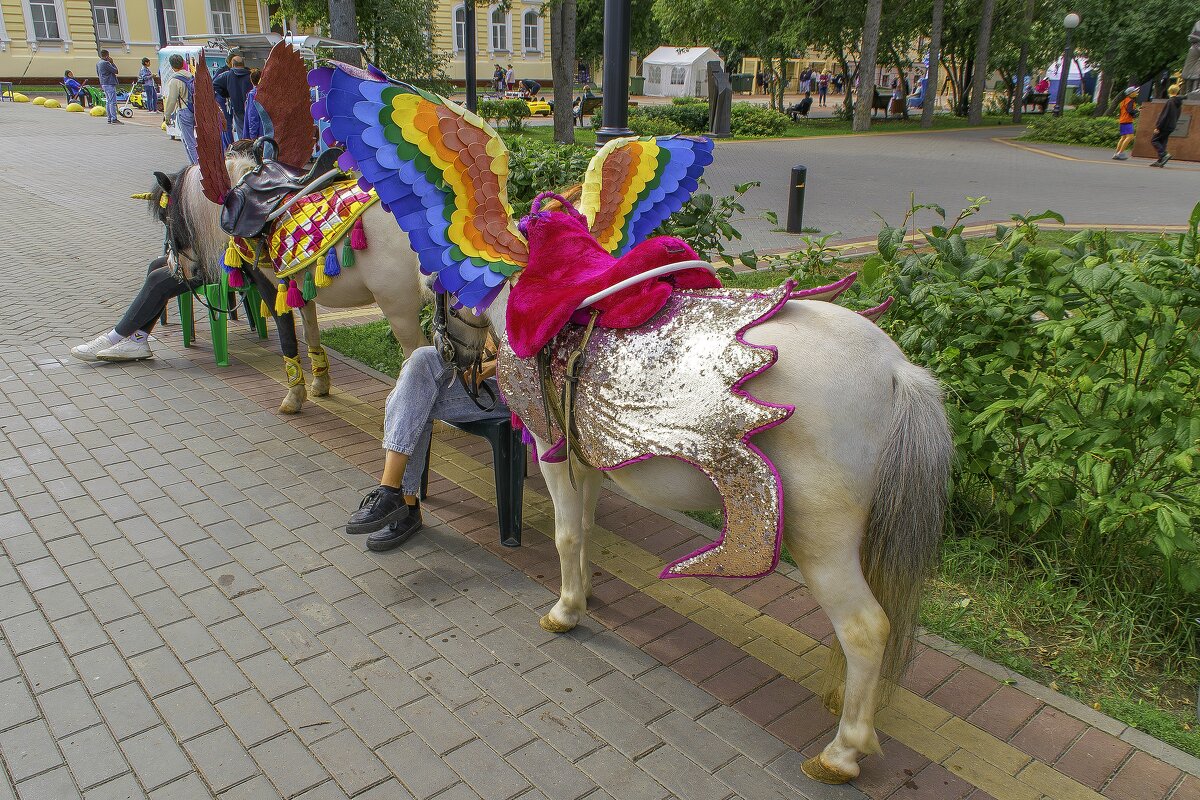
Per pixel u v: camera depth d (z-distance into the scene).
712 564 2.59
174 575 3.83
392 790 2.72
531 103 30.16
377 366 6.52
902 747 2.90
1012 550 3.85
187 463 4.88
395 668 3.28
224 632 3.46
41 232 10.50
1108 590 3.52
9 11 32.69
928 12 30.78
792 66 52.53
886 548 2.50
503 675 3.25
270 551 4.04
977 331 3.93
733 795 2.72
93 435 5.19
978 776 2.78
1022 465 3.93
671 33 29.98
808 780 2.77
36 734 2.92
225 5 36.78
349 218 4.58
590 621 3.58
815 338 2.48
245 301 6.80
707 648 3.42
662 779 2.77
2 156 16.45
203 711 3.04
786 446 2.44
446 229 2.88
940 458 2.46
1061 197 13.66
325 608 3.63
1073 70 45.78
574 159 6.27
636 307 2.69
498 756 2.86
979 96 30.33
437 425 5.54
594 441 2.77
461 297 2.92
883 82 50.94
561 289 2.83
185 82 12.62
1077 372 3.59
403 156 2.78
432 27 22.19
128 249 9.85
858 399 2.41
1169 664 3.28
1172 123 17.89
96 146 18.30
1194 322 3.30
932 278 4.13
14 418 5.40
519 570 3.96
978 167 17.62
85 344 6.38
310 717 3.02
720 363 2.48
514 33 42.12
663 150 3.56
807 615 3.64
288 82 5.14
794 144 22.16
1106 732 2.97
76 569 3.85
